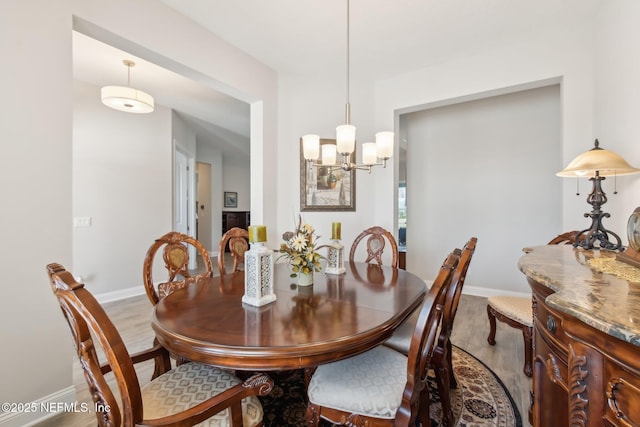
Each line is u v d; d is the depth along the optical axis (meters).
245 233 2.53
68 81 1.80
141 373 2.15
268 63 3.35
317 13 2.49
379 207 3.84
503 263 4.03
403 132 4.82
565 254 1.59
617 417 0.70
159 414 1.08
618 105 2.07
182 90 3.94
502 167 4.02
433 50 3.06
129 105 3.24
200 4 2.39
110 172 3.97
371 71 3.55
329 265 2.24
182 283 2.05
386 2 2.35
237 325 1.26
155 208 4.46
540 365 1.29
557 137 3.70
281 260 3.62
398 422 1.12
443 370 1.55
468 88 3.21
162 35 2.36
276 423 1.66
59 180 1.75
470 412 1.72
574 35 2.67
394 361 1.39
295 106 3.66
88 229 3.78
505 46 2.98
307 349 1.08
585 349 0.79
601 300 0.82
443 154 4.41
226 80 2.92
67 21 1.81
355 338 1.16
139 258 4.26
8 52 1.57
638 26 1.79
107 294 3.93
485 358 2.35
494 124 4.06
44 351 1.69
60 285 0.85
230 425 1.06
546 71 2.79
